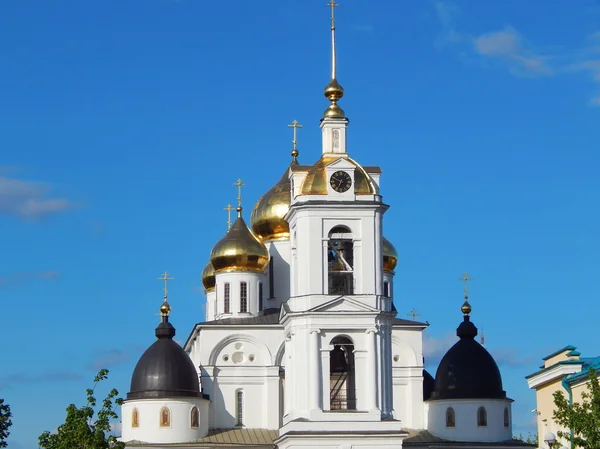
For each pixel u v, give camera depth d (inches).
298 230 4687.5
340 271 4682.6
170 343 5275.6
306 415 4571.9
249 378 5290.4
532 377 4571.9
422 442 5172.2
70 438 4269.2
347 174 4712.1
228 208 5871.1
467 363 5290.4
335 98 4884.4
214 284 5738.2
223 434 5206.7
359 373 4608.8
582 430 3459.6
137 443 5093.5
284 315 4682.6
